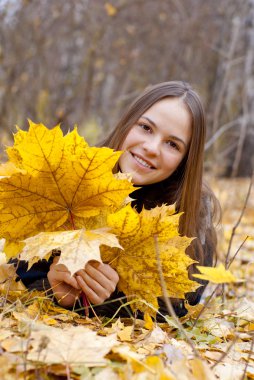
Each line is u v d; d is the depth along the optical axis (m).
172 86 2.02
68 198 1.42
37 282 1.75
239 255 3.47
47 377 1.09
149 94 1.99
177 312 1.91
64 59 9.18
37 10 8.12
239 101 8.17
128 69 9.95
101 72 9.26
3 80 7.61
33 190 1.38
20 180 1.35
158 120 1.91
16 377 1.04
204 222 2.16
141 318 1.79
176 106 1.94
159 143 1.90
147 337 1.41
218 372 1.30
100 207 1.44
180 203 2.04
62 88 8.52
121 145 1.98
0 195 1.36
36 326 1.24
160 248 1.44
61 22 8.56
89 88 8.38
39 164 1.33
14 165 1.45
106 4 8.40
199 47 10.15
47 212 1.43
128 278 1.51
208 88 10.32
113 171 1.97
